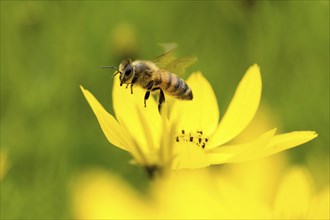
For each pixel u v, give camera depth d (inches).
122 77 8.6
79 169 11.7
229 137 8.7
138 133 8.4
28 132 12.0
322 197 6.8
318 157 11.3
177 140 8.7
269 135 7.7
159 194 5.7
